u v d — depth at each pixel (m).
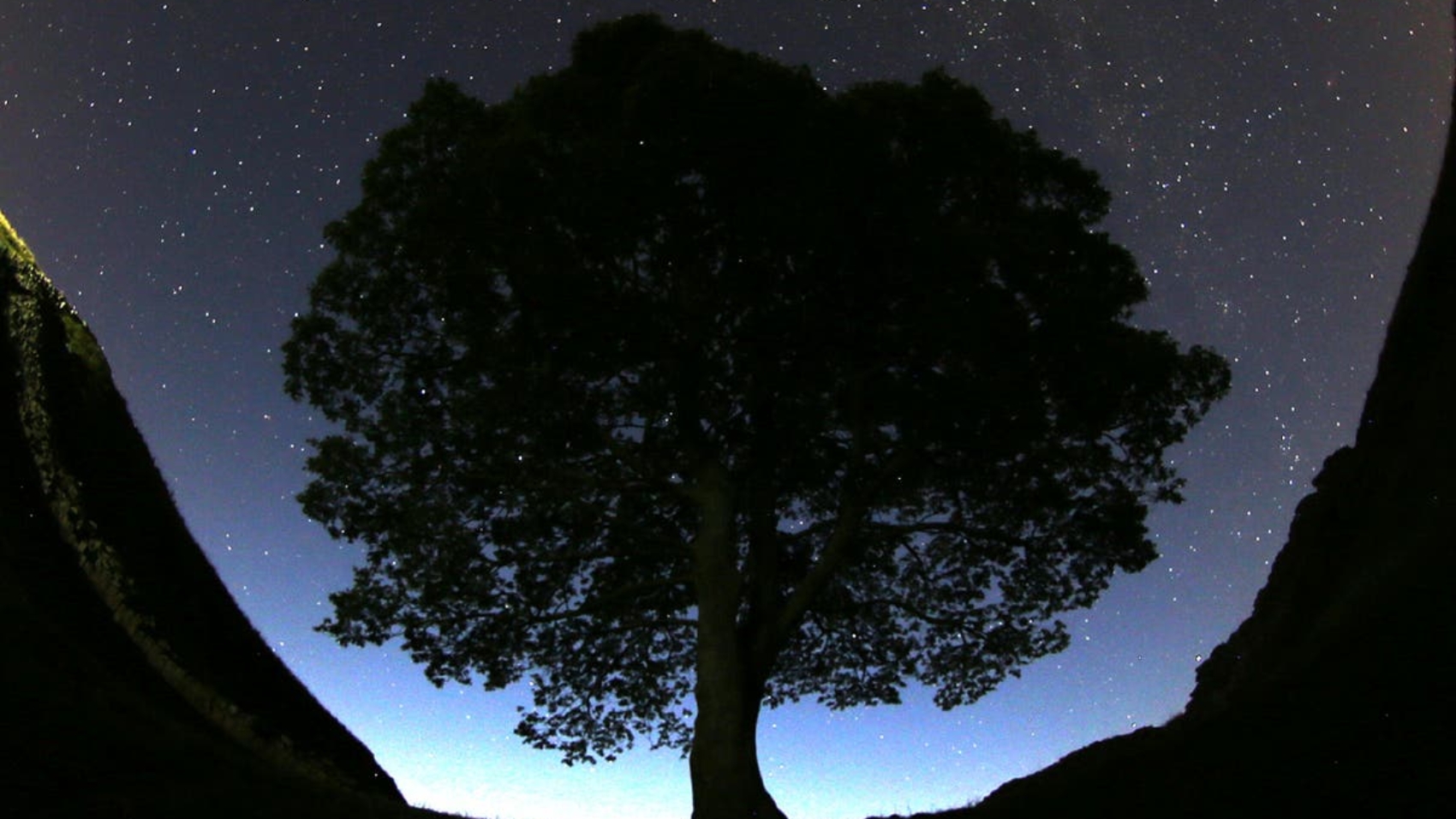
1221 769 10.84
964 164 16.02
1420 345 18.70
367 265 16.89
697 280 15.81
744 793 14.12
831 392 15.92
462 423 16.67
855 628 20.00
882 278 15.26
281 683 22.55
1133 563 17.31
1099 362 15.29
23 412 20.02
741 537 18.69
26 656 12.20
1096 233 16.88
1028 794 13.79
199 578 22.97
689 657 19.91
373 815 12.30
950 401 14.95
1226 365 16.48
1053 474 16.94
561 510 17.80
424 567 16.98
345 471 17.03
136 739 11.67
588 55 17.16
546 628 18.08
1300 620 17.41
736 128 14.42
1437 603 11.27
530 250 15.16
